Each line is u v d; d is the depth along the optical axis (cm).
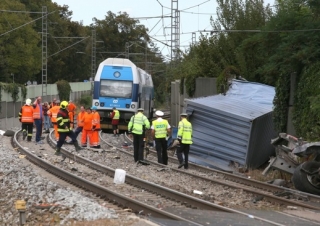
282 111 2506
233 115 2486
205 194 1656
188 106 2666
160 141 2469
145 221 1095
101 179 1873
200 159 2606
